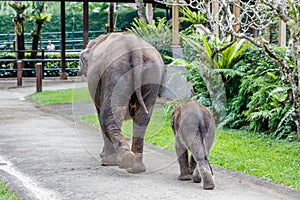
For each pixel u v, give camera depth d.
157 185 6.80
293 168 7.69
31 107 14.92
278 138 9.80
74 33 33.78
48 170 7.64
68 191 6.59
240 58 11.63
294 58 9.64
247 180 7.11
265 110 10.30
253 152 8.77
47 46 30.61
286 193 6.54
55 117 12.99
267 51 9.12
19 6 25.22
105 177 7.21
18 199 6.29
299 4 8.99
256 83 10.62
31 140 9.98
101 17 38.06
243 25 12.05
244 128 10.80
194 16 14.46
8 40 30.02
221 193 6.47
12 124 11.87
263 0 8.60
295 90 9.08
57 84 21.81
